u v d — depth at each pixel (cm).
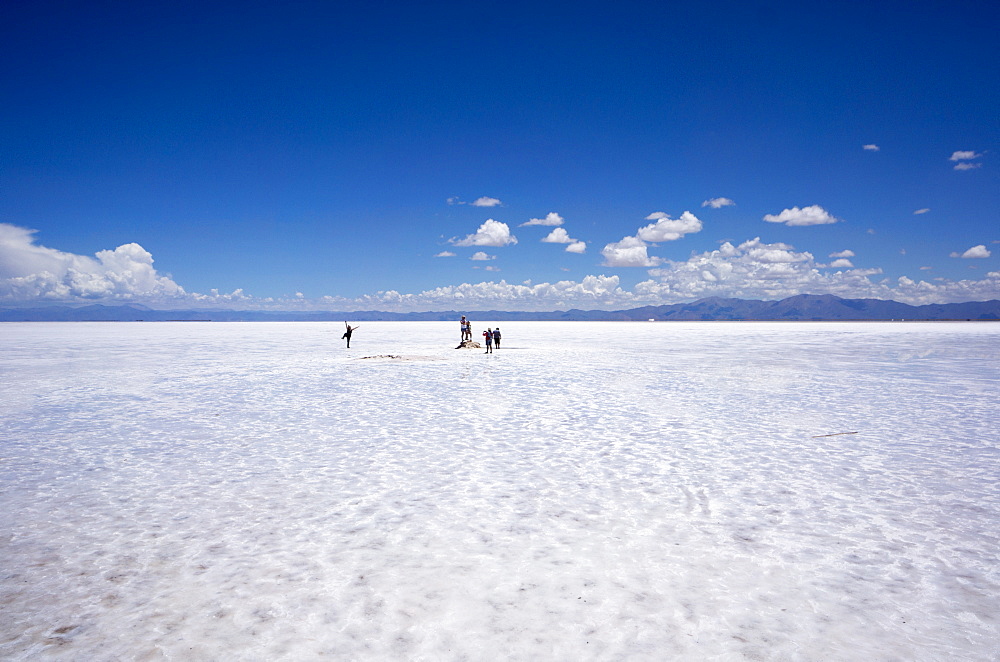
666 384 1891
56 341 5188
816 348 3997
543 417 1274
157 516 643
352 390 1744
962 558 530
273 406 1434
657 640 393
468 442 1020
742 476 801
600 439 1045
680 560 524
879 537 580
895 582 484
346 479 788
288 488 746
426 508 668
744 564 517
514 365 2652
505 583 479
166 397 1595
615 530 598
